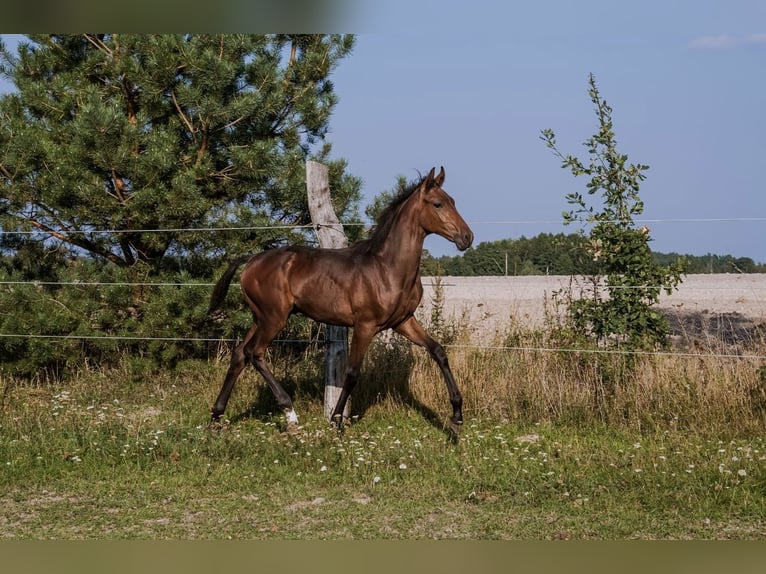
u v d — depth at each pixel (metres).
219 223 12.97
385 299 9.77
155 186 12.52
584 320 11.37
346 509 7.55
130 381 13.09
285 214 13.80
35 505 7.73
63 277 13.03
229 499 7.88
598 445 9.54
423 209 9.68
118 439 9.55
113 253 13.70
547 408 10.78
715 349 11.55
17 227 12.89
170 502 7.79
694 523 7.08
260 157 12.79
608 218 11.16
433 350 9.95
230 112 12.68
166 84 12.64
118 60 12.82
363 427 10.66
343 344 11.04
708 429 9.84
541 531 6.95
